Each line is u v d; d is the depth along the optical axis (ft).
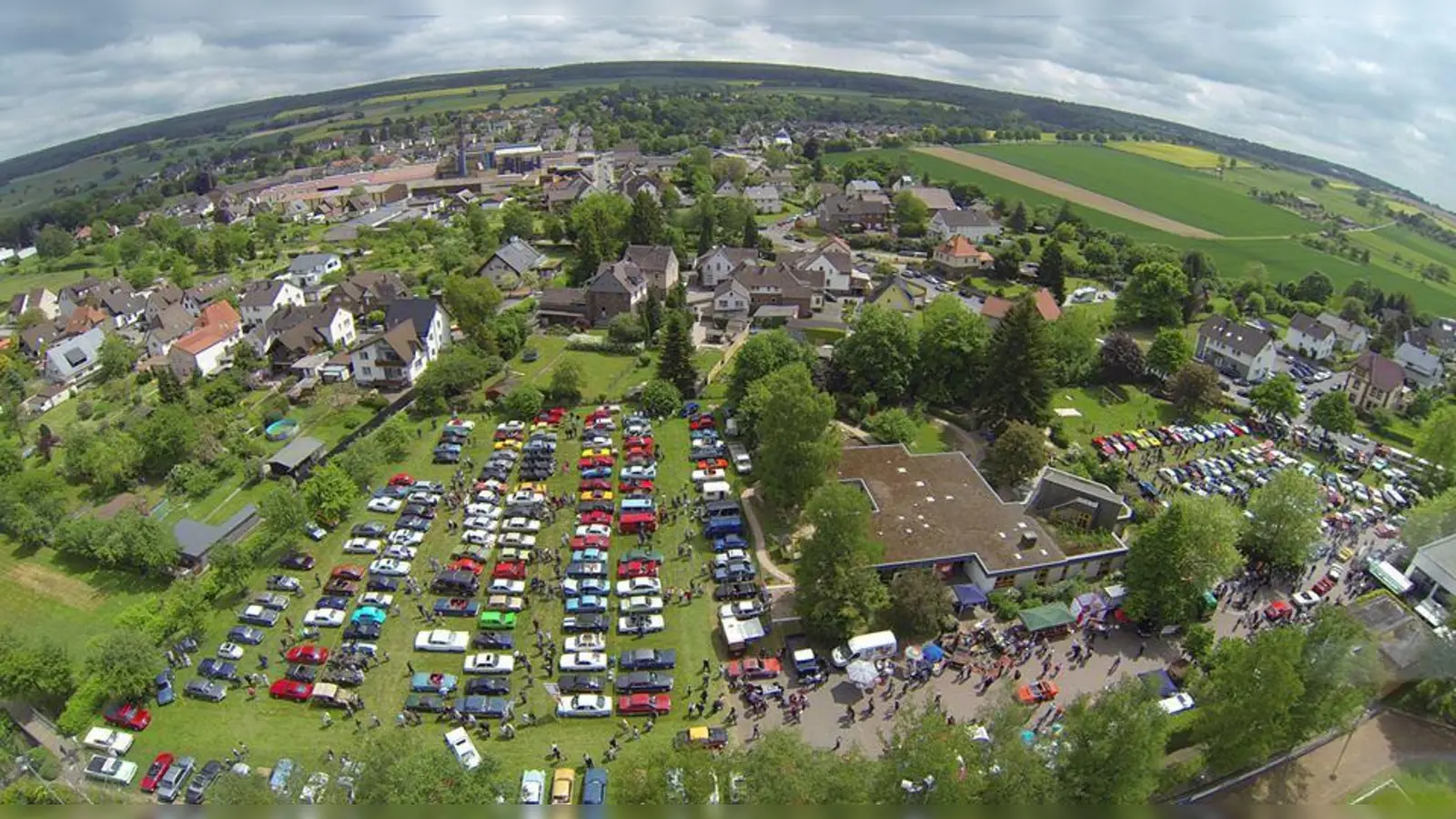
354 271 611.88
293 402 387.96
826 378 376.07
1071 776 169.27
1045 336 352.90
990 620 248.32
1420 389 447.42
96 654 213.46
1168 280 508.53
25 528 283.79
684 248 601.21
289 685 217.15
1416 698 219.41
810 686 222.28
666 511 295.28
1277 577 272.72
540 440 340.59
